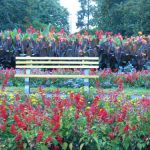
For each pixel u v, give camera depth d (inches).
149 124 206.2
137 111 217.0
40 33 607.8
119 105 235.6
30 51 565.6
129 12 1427.2
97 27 1646.2
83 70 463.2
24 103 251.0
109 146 196.7
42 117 203.5
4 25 1497.3
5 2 1494.8
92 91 339.9
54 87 445.7
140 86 475.5
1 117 200.1
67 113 208.7
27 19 1589.6
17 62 427.5
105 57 582.6
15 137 190.4
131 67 561.0
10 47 573.9
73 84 451.2
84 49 569.9
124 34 1517.0
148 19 1368.1
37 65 435.8
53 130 191.6
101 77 464.4
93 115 204.5
